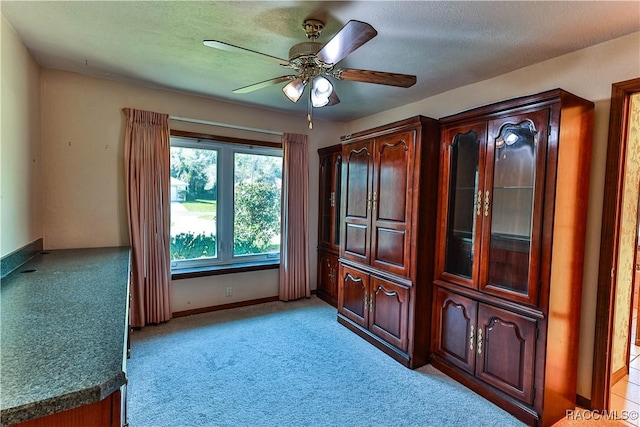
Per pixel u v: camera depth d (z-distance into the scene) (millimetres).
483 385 2162
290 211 3941
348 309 3234
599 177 2004
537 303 1877
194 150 3518
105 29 1965
